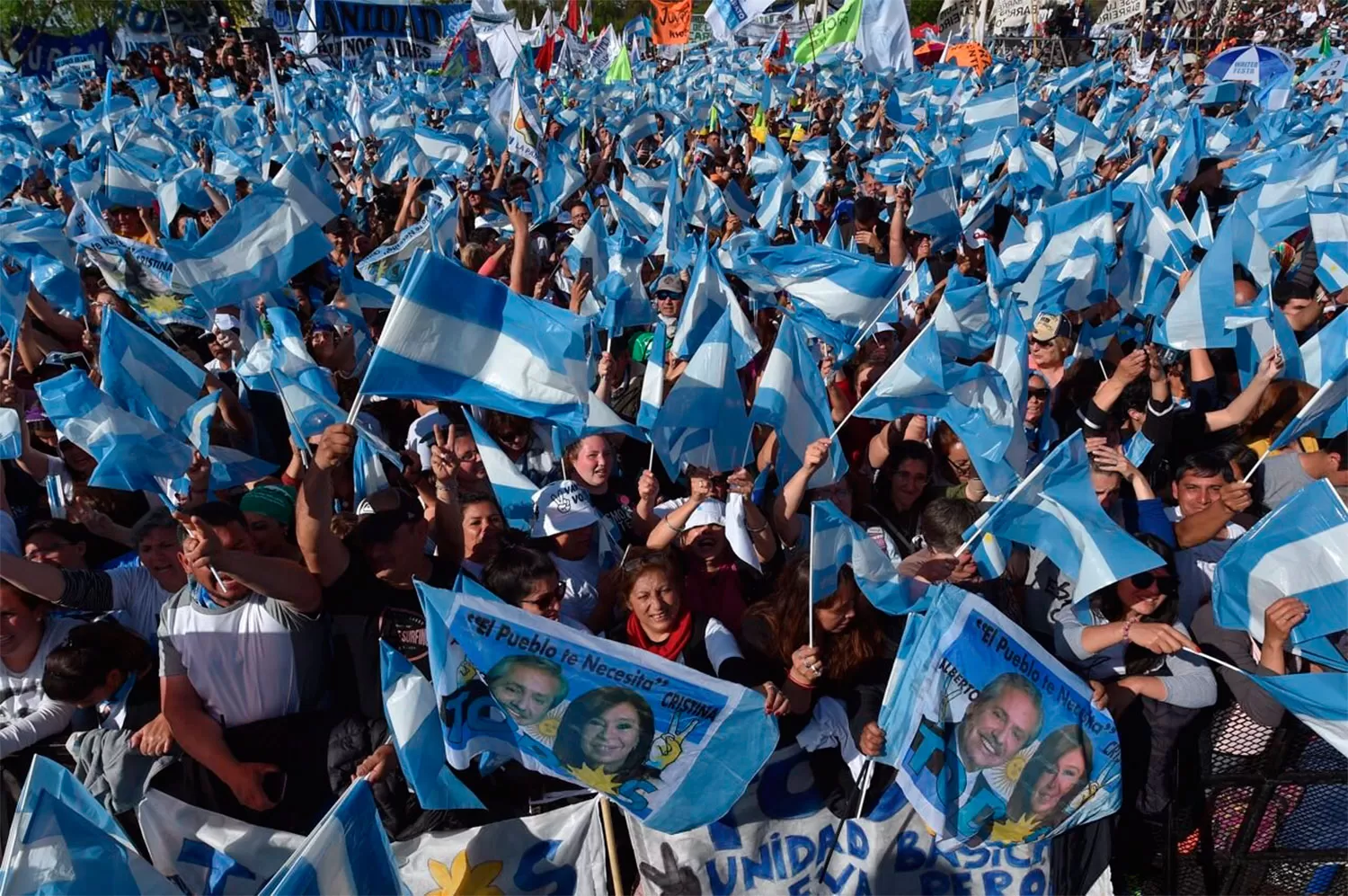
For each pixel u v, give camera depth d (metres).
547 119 16.81
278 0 30.97
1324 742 3.81
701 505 4.41
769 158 12.36
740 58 30.55
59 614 4.19
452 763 3.34
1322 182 9.12
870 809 3.75
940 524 4.12
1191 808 3.91
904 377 4.52
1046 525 3.63
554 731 3.32
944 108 18.41
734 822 3.69
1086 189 11.11
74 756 3.79
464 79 25.94
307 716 3.72
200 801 3.62
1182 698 3.75
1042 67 32.94
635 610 3.91
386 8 30.16
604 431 5.16
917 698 3.40
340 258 9.54
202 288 6.24
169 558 4.24
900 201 9.45
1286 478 5.18
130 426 4.78
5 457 5.21
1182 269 7.31
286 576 3.64
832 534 3.50
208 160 13.44
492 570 3.78
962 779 3.45
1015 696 3.47
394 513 3.93
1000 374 4.60
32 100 18.81
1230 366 7.25
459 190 11.02
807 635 3.71
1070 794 3.54
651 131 16.78
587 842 3.73
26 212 9.01
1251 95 18.78
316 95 20.64
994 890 3.81
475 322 3.88
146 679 3.92
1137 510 4.63
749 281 6.71
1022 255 7.97
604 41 36.25
